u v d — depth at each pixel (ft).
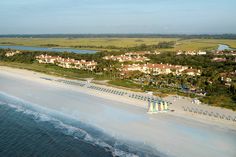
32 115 309.83
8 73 574.15
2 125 281.54
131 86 443.73
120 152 219.00
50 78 522.06
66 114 308.40
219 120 279.69
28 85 458.09
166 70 595.47
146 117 292.40
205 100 349.61
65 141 241.35
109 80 501.15
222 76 500.74
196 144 227.20
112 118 290.97
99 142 237.45
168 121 279.08
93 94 392.47
